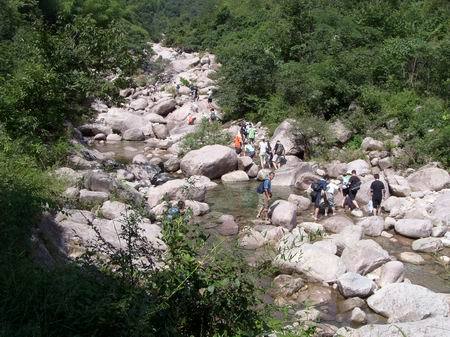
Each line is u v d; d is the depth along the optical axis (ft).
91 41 52.37
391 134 66.03
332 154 64.69
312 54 92.84
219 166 60.34
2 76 50.62
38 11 97.91
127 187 43.01
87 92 51.49
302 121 67.67
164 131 85.46
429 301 26.08
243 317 14.96
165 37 221.66
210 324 14.92
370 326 20.42
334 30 98.27
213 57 155.74
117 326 13.41
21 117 44.24
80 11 142.00
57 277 14.94
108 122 86.43
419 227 40.11
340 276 29.55
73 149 53.62
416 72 76.33
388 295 26.73
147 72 138.00
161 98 111.24
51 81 47.47
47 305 13.91
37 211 22.13
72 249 25.35
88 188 42.11
